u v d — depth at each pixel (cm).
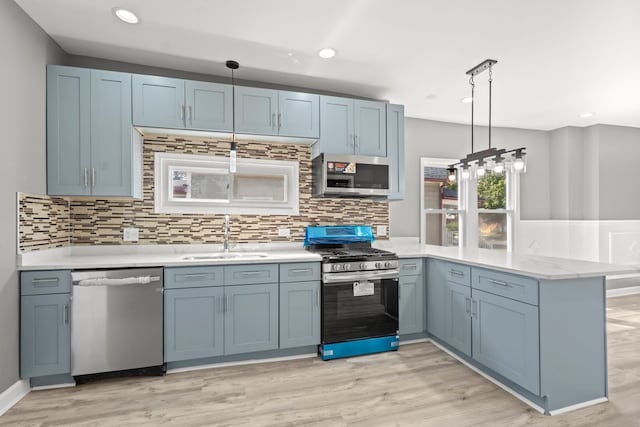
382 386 229
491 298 230
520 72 300
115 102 257
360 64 287
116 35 244
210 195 312
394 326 292
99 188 254
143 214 295
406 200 415
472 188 448
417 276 308
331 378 240
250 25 230
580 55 269
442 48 259
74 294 224
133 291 235
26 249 221
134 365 235
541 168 489
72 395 216
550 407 195
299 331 271
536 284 195
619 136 471
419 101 370
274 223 331
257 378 240
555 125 468
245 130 289
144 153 294
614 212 470
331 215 352
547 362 194
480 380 237
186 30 237
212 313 251
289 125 302
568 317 199
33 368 217
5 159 201
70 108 249
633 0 200
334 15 219
